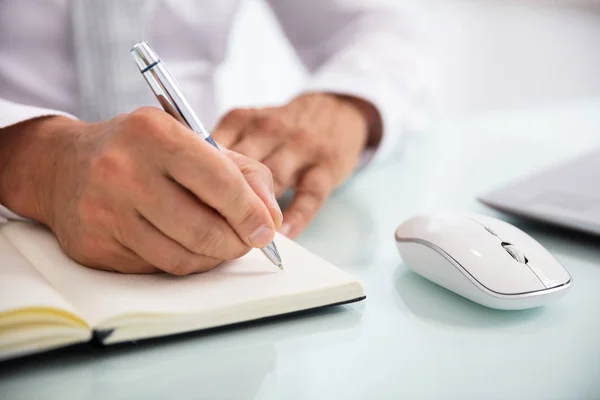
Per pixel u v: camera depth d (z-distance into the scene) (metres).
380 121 0.84
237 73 2.24
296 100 0.82
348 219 0.68
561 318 0.48
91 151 0.47
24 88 1.01
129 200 0.44
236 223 0.45
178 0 1.06
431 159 0.89
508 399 0.38
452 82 2.79
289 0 1.10
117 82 1.00
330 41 1.09
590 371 0.41
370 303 0.49
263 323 0.46
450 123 1.08
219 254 0.46
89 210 0.45
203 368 0.40
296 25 1.12
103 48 0.99
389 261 0.58
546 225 0.65
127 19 0.98
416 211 0.70
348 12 1.07
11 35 0.99
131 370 0.40
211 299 0.43
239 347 0.42
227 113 0.76
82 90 1.01
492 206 0.65
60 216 0.49
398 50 0.97
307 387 0.38
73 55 1.02
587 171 0.72
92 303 0.42
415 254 0.53
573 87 2.78
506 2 3.91
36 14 0.99
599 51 3.25
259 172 0.48
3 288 0.40
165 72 0.47
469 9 3.75
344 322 0.46
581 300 0.51
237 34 2.30
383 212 0.70
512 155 0.91
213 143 0.48
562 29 3.56
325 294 0.46
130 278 0.46
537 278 0.47
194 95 1.13
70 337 0.39
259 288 0.45
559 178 0.70
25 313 0.38
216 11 1.11
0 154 0.57
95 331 0.39
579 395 0.38
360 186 0.78
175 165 0.43
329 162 0.72
